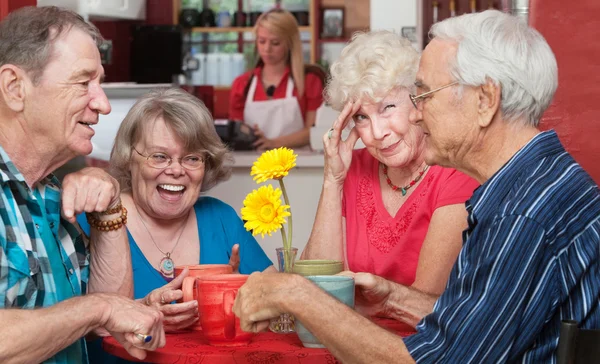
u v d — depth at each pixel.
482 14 1.52
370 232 2.27
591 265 1.39
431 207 2.17
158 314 1.63
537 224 1.37
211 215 2.36
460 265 1.45
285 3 7.42
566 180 1.42
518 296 1.36
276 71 5.94
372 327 1.48
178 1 7.33
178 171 2.15
